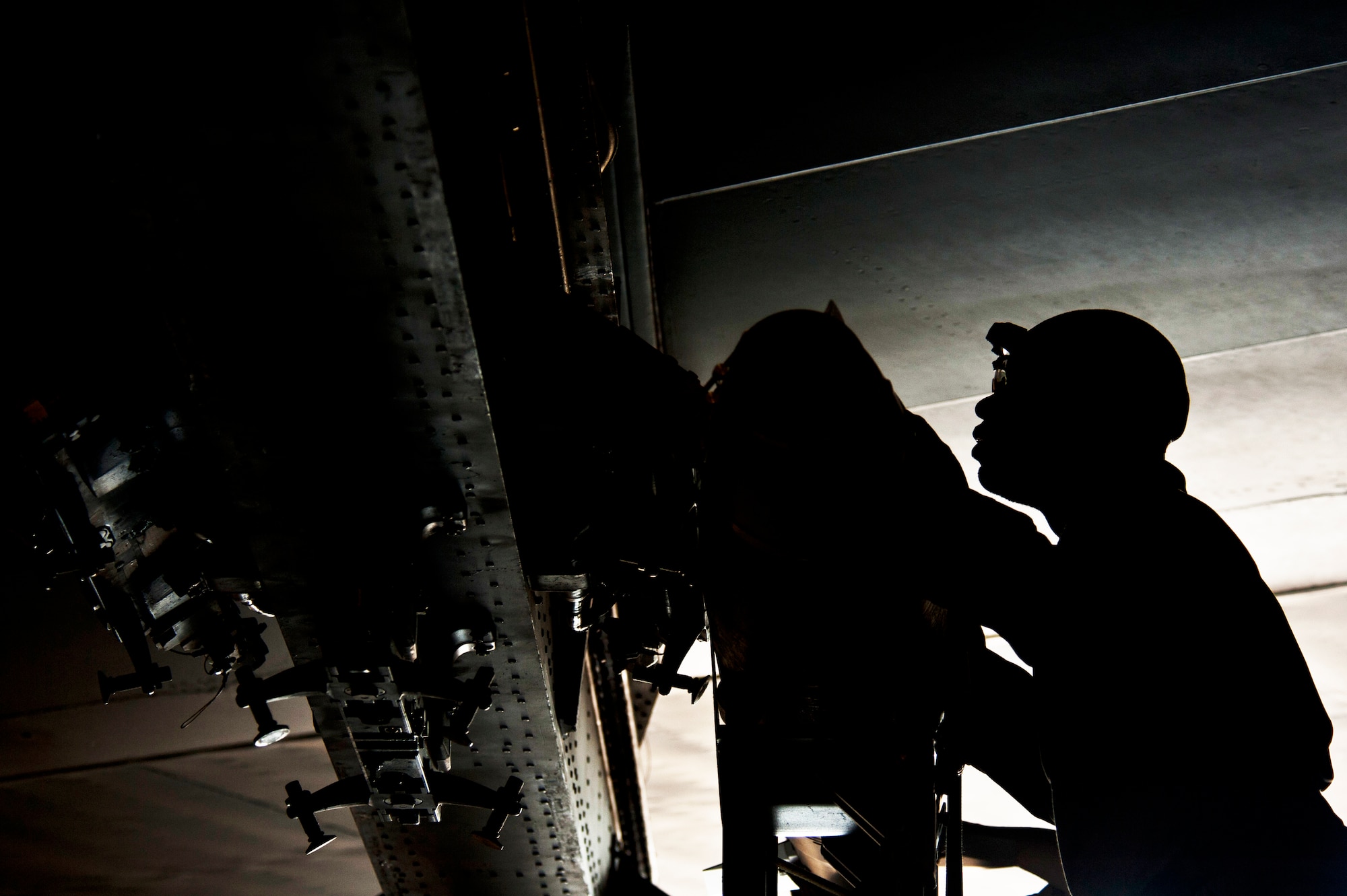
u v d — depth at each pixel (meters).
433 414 2.17
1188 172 4.33
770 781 2.28
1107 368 1.79
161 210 1.89
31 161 2.01
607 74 4.01
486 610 2.54
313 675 2.27
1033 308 4.73
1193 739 1.62
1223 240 4.48
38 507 2.25
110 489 2.26
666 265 4.69
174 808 5.88
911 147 4.38
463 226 2.55
